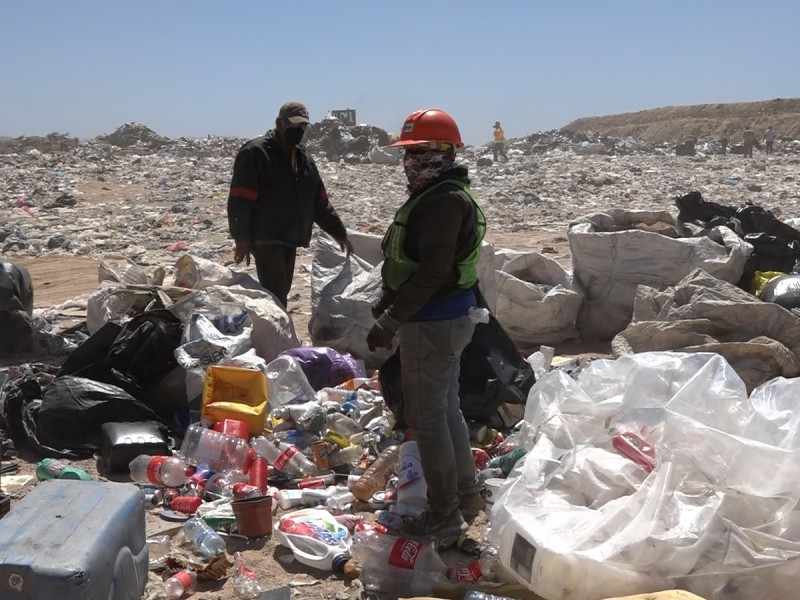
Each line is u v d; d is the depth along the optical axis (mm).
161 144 39719
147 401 6059
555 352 7625
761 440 4273
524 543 3725
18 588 3137
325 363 6652
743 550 3561
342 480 5273
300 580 4145
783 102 76000
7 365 7301
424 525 4367
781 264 7934
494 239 15250
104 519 3469
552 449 4520
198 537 4383
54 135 37812
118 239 15391
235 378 5859
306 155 7469
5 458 5551
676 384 4891
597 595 3527
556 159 40156
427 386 4176
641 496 3783
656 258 7754
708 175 29438
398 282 4125
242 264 12422
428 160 3979
